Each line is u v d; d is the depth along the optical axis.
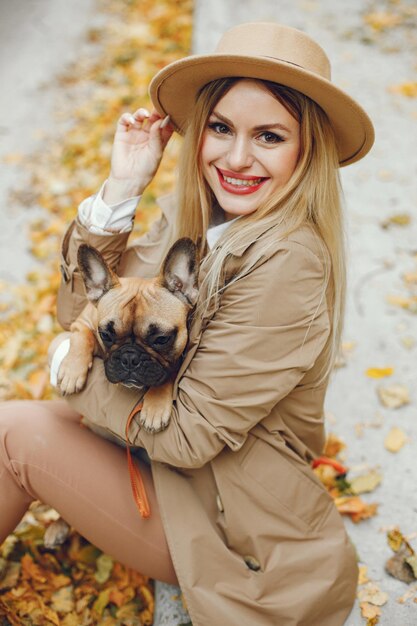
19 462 2.22
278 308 2.03
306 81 2.03
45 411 2.32
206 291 2.24
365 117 2.12
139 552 2.23
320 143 2.19
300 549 2.18
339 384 3.52
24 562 2.79
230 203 2.26
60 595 2.71
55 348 2.46
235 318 2.07
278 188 2.23
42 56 7.26
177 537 2.11
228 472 2.17
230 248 2.16
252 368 2.02
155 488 2.21
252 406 2.04
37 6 8.36
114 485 2.22
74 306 2.68
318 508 2.22
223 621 2.03
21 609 2.64
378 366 3.60
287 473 2.19
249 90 2.10
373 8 7.23
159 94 2.43
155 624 2.46
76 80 6.82
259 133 2.15
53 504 2.27
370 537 2.75
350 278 4.17
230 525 2.17
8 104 6.52
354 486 2.96
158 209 4.93
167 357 2.24
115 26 7.71
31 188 5.43
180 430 2.08
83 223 2.56
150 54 7.07
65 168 5.63
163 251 2.62
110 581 2.78
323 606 2.16
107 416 2.18
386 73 6.18
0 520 2.31
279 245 2.06
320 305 2.10
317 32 6.77
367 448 3.17
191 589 2.05
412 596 2.50
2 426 2.25
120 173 2.55
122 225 2.58
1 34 7.77
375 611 2.43
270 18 6.92
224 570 2.12
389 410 3.36
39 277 4.53
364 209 4.74
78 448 2.25
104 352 2.33
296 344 2.05
